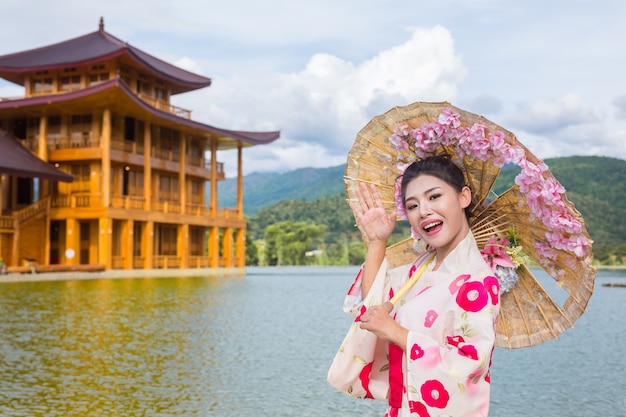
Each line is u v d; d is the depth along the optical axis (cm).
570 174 12038
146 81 4219
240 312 1542
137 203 3822
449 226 252
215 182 4578
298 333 1148
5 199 4009
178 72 4600
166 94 4441
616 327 1298
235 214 4834
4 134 3659
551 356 933
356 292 280
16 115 3903
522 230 280
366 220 281
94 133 3806
